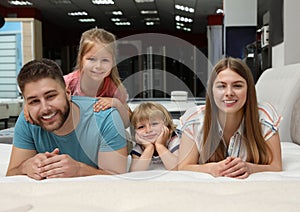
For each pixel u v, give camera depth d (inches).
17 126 56.5
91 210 32.9
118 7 507.8
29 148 56.1
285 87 107.4
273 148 60.2
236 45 268.7
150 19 573.9
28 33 420.8
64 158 51.2
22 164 53.9
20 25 419.2
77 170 51.3
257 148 59.6
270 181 41.6
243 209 31.2
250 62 189.5
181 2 460.1
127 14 546.3
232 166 52.4
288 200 34.0
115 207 34.4
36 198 36.6
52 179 48.8
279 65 135.0
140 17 559.8
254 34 266.2
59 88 49.4
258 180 45.8
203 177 51.9
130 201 35.1
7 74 418.3
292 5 127.2
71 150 54.3
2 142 102.0
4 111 306.3
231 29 269.1
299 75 104.2
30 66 49.1
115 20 587.8
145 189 38.0
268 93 121.3
